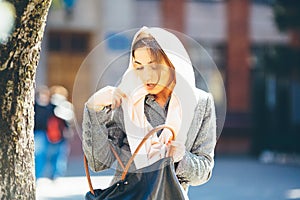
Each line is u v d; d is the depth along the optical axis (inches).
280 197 665.6
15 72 202.2
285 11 1011.3
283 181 812.6
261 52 1243.2
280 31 1035.9
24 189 206.5
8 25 195.5
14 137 204.2
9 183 203.8
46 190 661.9
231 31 1242.0
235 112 1227.9
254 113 1221.7
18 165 205.3
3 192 203.5
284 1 1012.5
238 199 647.1
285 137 1173.1
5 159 203.5
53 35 1125.1
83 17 1120.8
